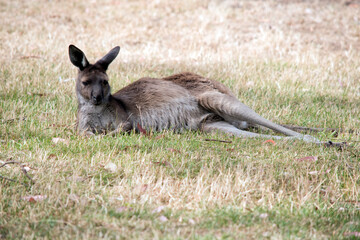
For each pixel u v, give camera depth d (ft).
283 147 39.68
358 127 46.11
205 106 45.85
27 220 26.14
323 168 34.86
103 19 93.04
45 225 25.73
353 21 93.50
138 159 35.65
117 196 29.78
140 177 32.40
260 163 35.55
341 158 36.55
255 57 74.79
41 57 68.80
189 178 32.63
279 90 59.16
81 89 42.65
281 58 74.59
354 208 29.27
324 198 30.60
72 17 93.20
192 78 48.39
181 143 39.86
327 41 84.07
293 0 103.40
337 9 99.81
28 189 30.35
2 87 54.03
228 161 35.88
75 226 25.46
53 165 33.76
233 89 58.54
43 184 30.53
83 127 43.06
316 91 59.72
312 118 49.03
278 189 31.96
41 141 39.58
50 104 49.21
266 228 26.11
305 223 27.04
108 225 25.91
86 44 78.28
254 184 31.91
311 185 32.50
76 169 33.27
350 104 55.26
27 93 52.95
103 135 41.98
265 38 83.10
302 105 53.21
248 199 29.96
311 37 85.40
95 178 32.32
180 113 45.91
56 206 27.91
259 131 46.14
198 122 46.19
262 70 68.69
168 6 100.12
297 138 40.93
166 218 26.73
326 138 42.52
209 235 24.43
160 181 31.60
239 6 99.91
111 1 103.60
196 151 37.73
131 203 28.81
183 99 46.01
